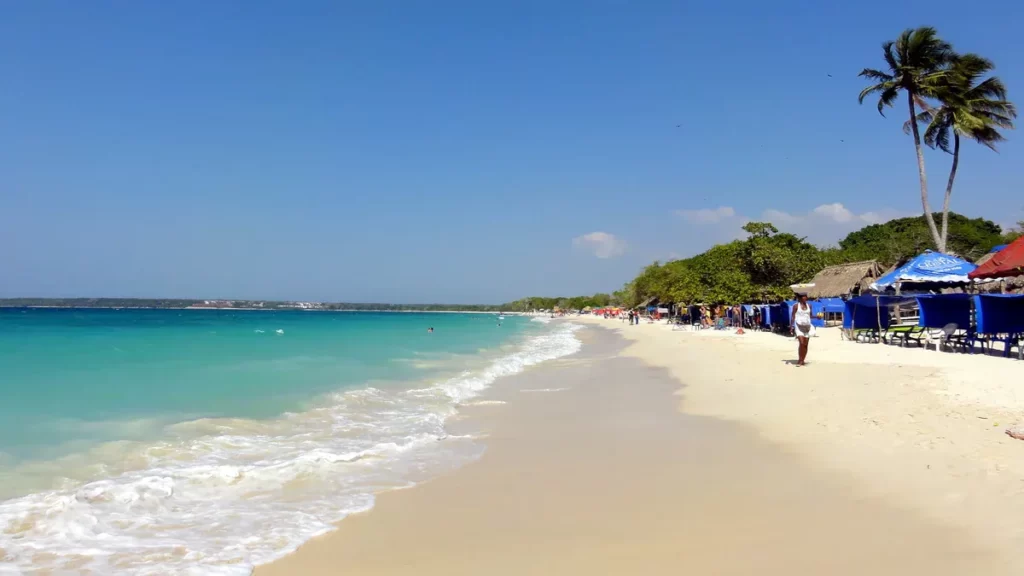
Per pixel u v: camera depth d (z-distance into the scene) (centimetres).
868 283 3716
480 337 4231
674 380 1572
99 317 7100
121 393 1234
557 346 3250
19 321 5169
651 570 448
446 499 627
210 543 508
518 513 583
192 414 1050
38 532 519
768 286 4366
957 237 5578
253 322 6319
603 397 1308
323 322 7094
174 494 636
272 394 1283
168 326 4609
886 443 764
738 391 1281
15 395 1173
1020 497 550
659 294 8175
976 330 1725
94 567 455
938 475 629
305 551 494
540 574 448
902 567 437
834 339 2642
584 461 770
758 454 772
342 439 898
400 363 2038
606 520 558
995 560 441
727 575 435
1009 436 738
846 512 553
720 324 4122
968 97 3072
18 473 683
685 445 839
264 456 793
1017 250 1570
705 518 555
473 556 484
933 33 3012
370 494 645
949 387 1088
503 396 1338
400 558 481
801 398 1123
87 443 823
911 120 3130
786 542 491
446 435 929
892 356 1748
